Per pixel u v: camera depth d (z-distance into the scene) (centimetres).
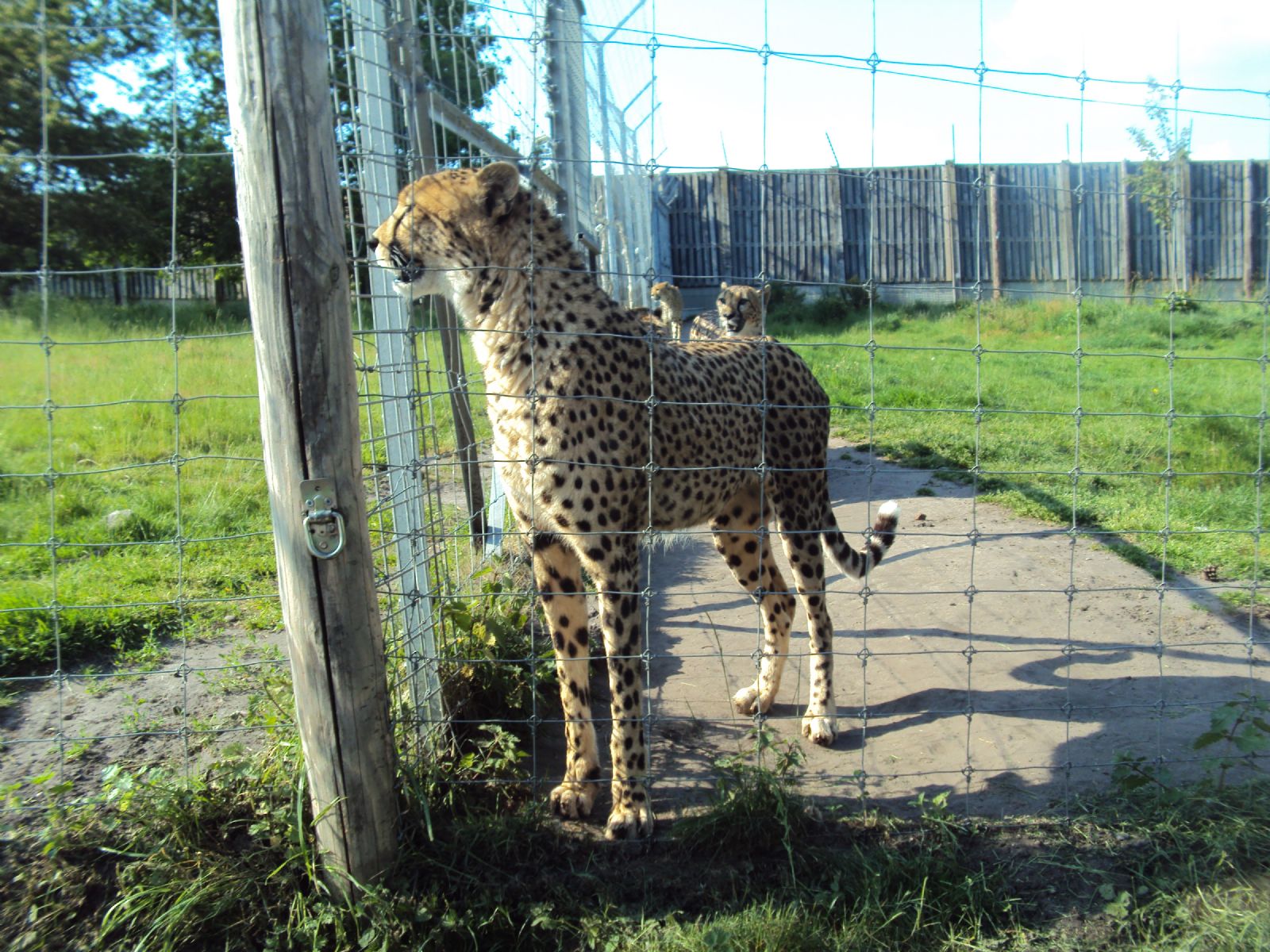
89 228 1407
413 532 306
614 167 954
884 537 404
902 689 404
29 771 323
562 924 259
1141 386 988
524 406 301
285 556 248
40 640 415
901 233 1642
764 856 284
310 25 230
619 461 304
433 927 255
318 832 262
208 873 262
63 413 830
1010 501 654
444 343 393
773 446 376
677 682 416
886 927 254
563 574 320
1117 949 249
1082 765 323
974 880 267
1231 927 248
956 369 1138
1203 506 616
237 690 383
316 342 238
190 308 1412
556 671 389
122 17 977
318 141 234
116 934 259
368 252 315
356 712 255
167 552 529
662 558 596
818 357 1212
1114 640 438
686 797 320
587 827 303
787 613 392
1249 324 1197
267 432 244
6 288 1418
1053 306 1335
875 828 293
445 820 289
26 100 1184
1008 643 440
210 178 1369
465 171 315
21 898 264
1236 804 291
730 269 1708
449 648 360
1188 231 1476
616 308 320
